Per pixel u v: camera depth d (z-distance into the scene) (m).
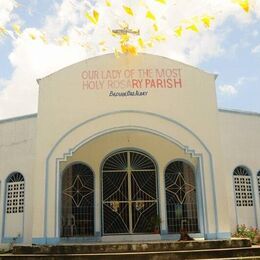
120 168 14.18
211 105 13.04
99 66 13.15
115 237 13.37
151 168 14.22
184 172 14.12
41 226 11.91
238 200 14.34
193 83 13.18
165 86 13.07
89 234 13.52
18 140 14.72
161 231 13.50
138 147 14.27
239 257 10.38
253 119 15.48
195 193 13.76
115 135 14.18
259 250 10.69
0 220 14.09
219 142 12.77
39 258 10.20
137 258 10.12
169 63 13.27
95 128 12.66
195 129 12.80
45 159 12.44
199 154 12.65
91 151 14.23
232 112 15.17
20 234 13.73
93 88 12.96
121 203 13.89
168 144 14.23
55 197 12.16
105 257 10.12
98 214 13.68
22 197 14.12
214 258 10.24
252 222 14.30
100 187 13.97
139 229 13.66
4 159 14.73
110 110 12.78
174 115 12.86
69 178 13.98
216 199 12.28
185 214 13.73
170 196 13.95
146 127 12.71
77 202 13.80
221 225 12.08
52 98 12.90
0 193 14.41
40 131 12.65
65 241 13.00
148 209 13.86
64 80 13.04
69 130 12.64
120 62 13.20
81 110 12.79
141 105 12.86
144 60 13.24
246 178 14.75
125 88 12.98
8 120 15.07
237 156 14.75
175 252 10.23
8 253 11.87
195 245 10.72
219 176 12.48
